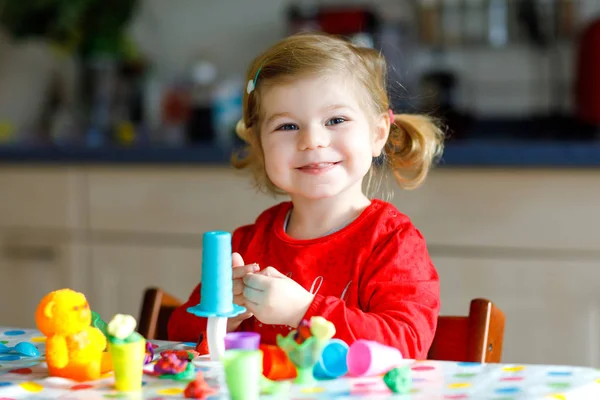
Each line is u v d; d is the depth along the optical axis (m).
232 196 2.10
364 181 1.31
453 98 2.29
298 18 2.42
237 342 0.82
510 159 1.87
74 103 2.75
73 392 0.76
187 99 2.57
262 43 2.65
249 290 0.92
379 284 1.07
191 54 2.71
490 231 1.92
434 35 2.44
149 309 1.20
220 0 2.68
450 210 1.93
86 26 2.57
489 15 2.40
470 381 0.77
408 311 1.00
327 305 0.93
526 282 1.90
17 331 1.04
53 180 2.22
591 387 0.74
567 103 2.43
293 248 1.16
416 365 0.83
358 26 2.35
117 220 2.19
